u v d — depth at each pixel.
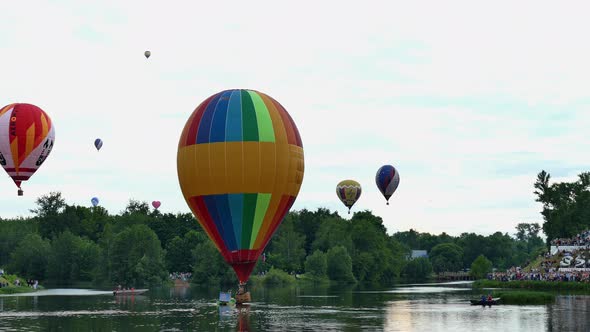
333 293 150.50
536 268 189.38
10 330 74.00
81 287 195.50
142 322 81.25
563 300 112.69
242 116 94.44
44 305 111.12
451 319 82.81
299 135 100.00
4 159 102.19
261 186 93.19
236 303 111.38
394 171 142.50
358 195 149.75
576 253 189.62
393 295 139.12
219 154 92.81
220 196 93.00
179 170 97.62
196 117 97.06
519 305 104.19
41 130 102.25
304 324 77.56
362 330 72.00
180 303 115.81
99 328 75.44
